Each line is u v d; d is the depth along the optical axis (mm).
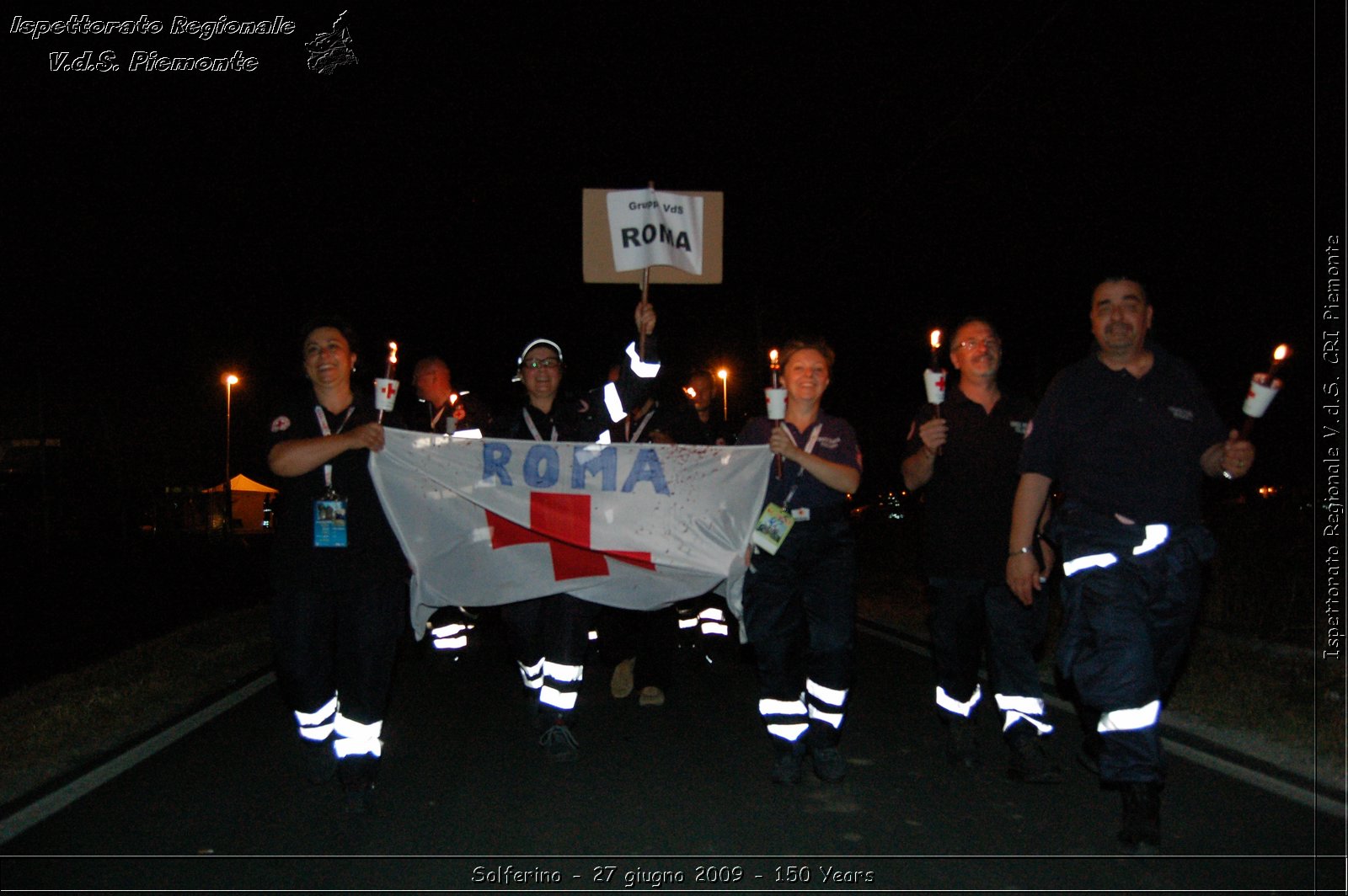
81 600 16641
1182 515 4480
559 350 6266
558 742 5824
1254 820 4707
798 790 5332
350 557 4902
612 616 7207
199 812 5082
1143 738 4336
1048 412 4688
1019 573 4781
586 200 6188
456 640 8398
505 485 5664
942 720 5941
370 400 5332
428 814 5031
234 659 9523
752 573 5363
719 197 6230
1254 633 8617
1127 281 4527
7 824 4930
